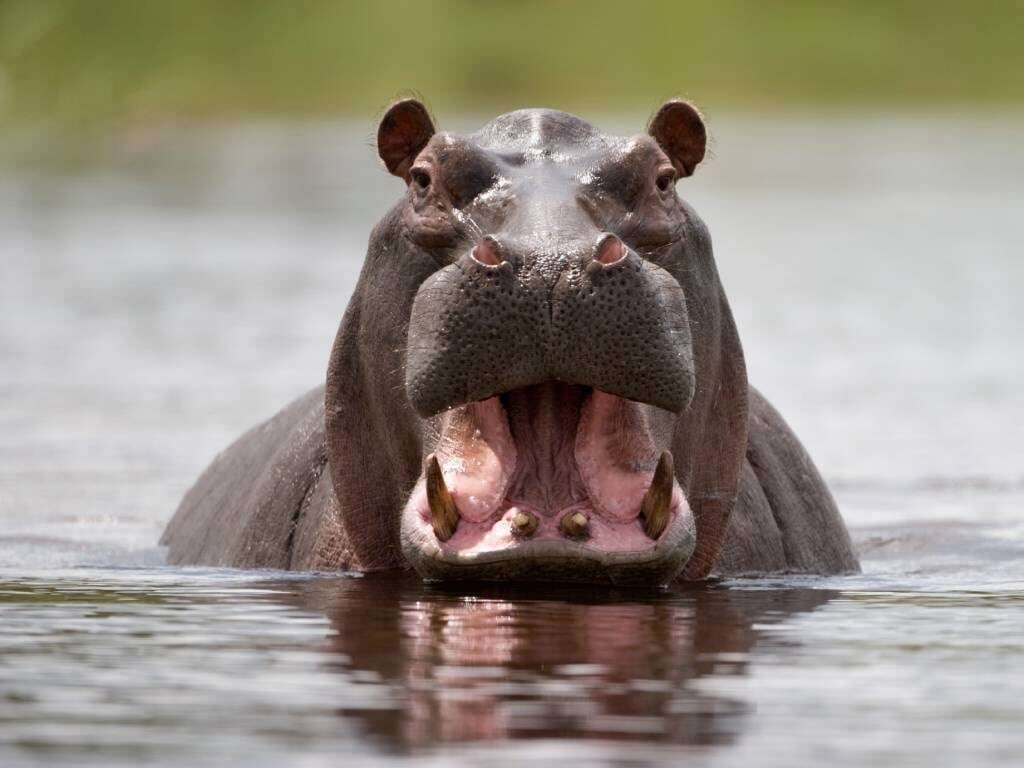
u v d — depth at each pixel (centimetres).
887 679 1430
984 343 4997
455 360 1691
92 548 2600
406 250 1972
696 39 15200
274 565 2275
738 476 2106
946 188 9762
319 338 5034
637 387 1688
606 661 1496
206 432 3731
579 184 1862
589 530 1711
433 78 13888
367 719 1284
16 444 3594
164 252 6944
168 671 1451
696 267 2000
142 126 11294
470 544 1708
